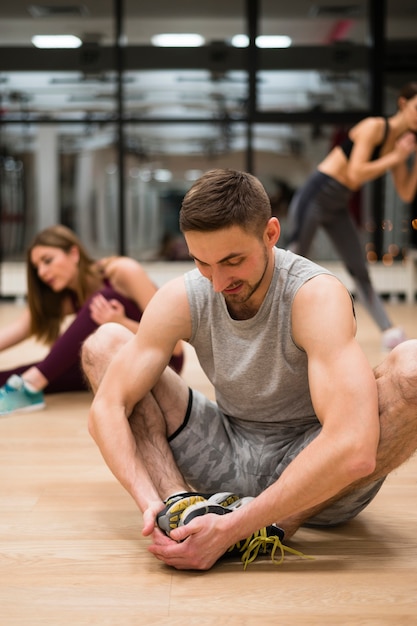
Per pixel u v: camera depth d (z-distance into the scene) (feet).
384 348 13.25
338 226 13.10
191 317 4.46
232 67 24.58
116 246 25.04
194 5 24.45
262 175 24.89
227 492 4.62
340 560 4.49
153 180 24.91
